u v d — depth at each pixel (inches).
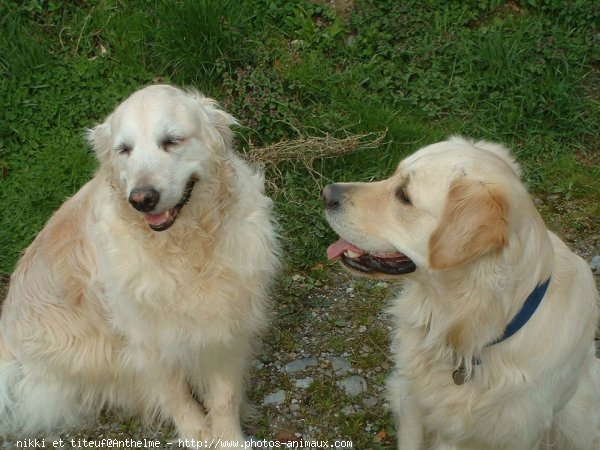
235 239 84.8
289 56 112.9
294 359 93.8
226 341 85.7
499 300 76.4
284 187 104.6
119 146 82.0
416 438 85.7
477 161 76.0
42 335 88.2
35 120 107.3
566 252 80.9
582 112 112.6
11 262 99.8
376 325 96.2
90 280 86.8
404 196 78.1
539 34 115.4
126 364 87.7
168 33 110.7
